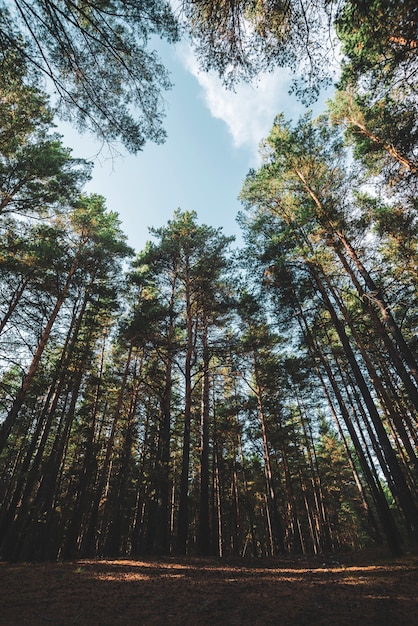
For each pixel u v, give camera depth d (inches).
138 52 207.0
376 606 178.9
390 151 423.5
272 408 839.1
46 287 567.2
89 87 210.8
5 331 551.5
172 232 670.5
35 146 479.5
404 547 411.2
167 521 498.0
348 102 487.5
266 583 257.8
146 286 792.9
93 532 617.9
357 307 612.1
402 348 450.0
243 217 620.7
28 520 520.1
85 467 640.4
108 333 835.4
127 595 218.2
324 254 506.0
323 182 527.2
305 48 207.9
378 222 503.5
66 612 180.9
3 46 188.4
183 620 170.6
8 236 511.8
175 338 749.9
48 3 165.5
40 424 602.9
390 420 730.2
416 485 784.9
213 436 907.4
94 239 680.4
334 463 1201.4
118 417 707.4
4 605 188.9
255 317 679.7
